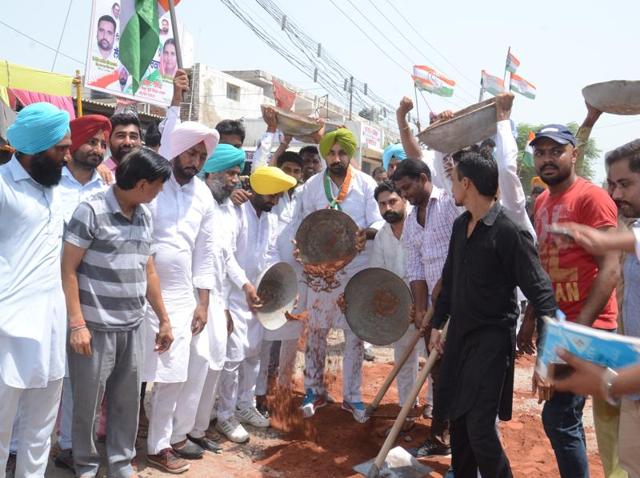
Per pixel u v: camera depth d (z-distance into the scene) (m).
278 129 5.46
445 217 4.21
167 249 3.76
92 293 3.30
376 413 5.20
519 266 3.09
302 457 4.27
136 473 3.79
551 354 1.96
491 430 3.17
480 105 3.97
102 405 4.20
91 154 3.90
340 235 4.87
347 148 5.02
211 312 4.13
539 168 3.50
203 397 4.21
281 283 4.74
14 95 9.77
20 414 3.32
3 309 2.93
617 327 3.50
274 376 5.53
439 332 3.74
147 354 3.74
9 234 2.97
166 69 13.23
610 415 3.38
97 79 11.29
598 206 3.28
